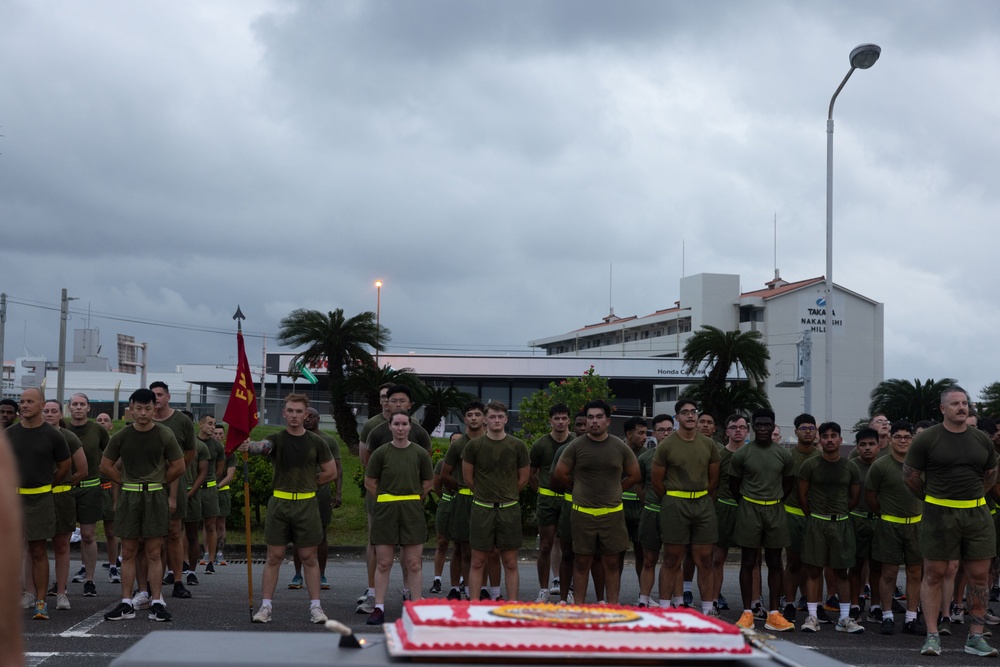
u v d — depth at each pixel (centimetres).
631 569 1716
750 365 3859
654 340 8800
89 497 1130
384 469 989
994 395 4228
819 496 1030
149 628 922
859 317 8131
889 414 4491
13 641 143
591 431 976
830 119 2311
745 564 1052
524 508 1936
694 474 1012
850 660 868
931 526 916
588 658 246
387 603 1156
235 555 1723
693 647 253
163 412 1109
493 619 258
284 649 253
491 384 7731
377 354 4259
